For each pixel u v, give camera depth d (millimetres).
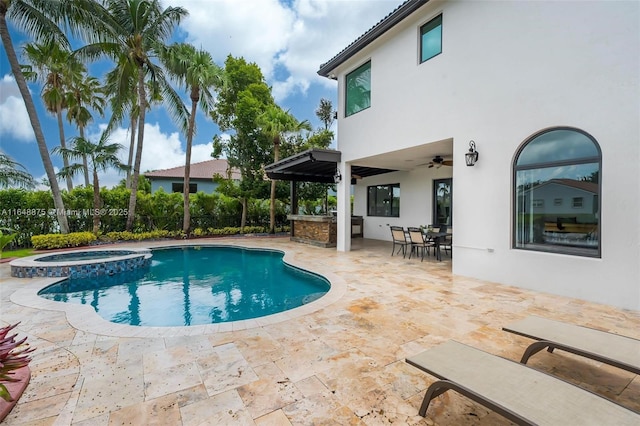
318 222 13570
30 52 16625
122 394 2812
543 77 5910
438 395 2559
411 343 3848
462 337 4008
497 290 6172
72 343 3912
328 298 5699
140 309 6238
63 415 2518
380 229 15086
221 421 2443
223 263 10938
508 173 6492
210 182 29953
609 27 5098
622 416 1887
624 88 4961
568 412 1930
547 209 6020
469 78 7141
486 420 2459
